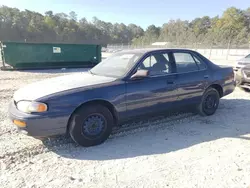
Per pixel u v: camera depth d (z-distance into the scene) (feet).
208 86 16.10
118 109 12.17
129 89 12.37
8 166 9.81
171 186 8.44
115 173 9.36
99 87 11.63
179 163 10.11
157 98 13.46
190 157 10.65
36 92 11.12
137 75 12.36
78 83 11.96
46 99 10.44
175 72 14.42
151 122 15.33
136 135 13.26
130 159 10.52
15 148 11.51
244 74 24.06
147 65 13.39
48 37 295.28
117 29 415.64
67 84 11.88
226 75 17.26
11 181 8.75
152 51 13.91
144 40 313.32
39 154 10.98
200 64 16.03
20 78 36.60
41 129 10.44
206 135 13.28
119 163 10.16
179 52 15.03
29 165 9.95
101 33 371.15
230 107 19.17
